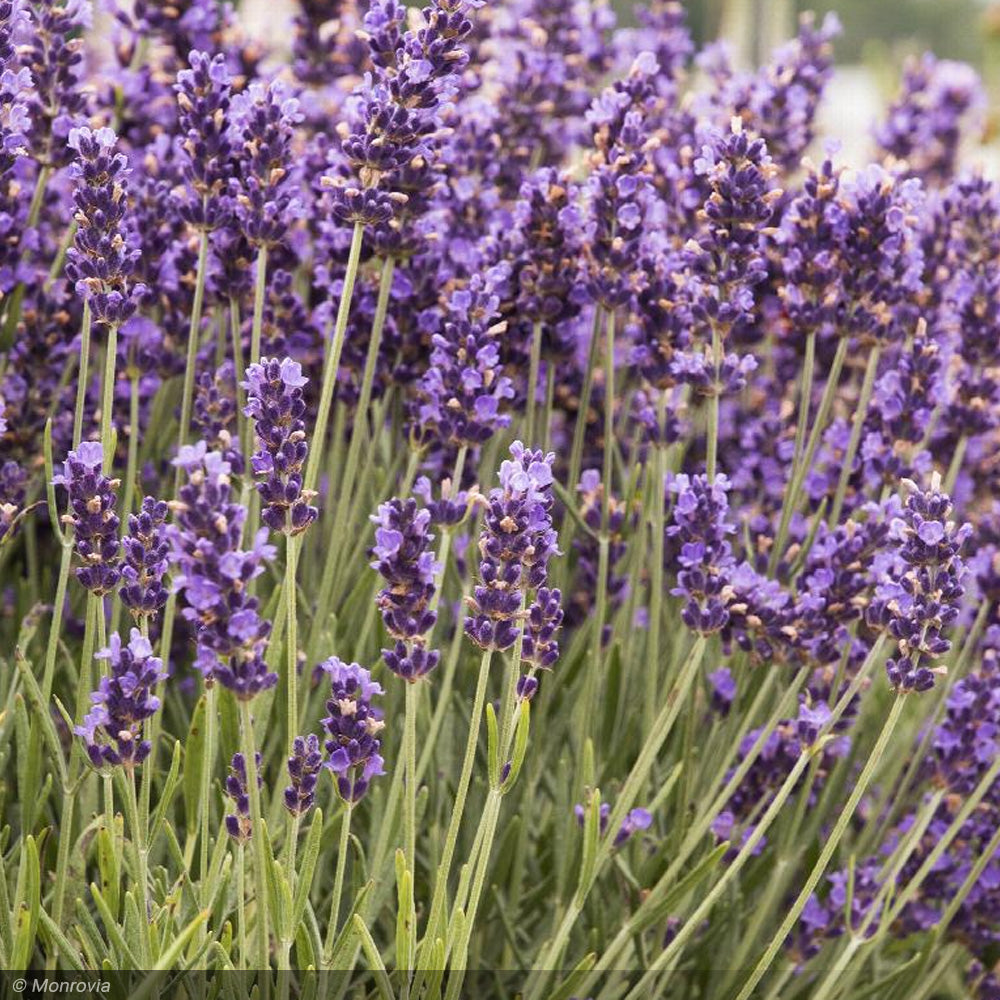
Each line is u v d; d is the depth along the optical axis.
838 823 3.45
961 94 6.66
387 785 4.21
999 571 4.34
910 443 4.34
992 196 5.00
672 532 3.61
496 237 4.44
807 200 4.17
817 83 5.36
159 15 4.98
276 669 3.69
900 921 4.47
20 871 3.32
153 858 3.82
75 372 4.87
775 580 4.28
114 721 3.08
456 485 3.79
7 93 3.79
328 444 5.30
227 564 2.74
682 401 4.45
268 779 4.19
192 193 4.25
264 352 4.43
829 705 4.12
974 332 4.55
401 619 3.13
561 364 4.70
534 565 3.13
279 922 3.15
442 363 3.76
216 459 2.74
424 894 4.18
